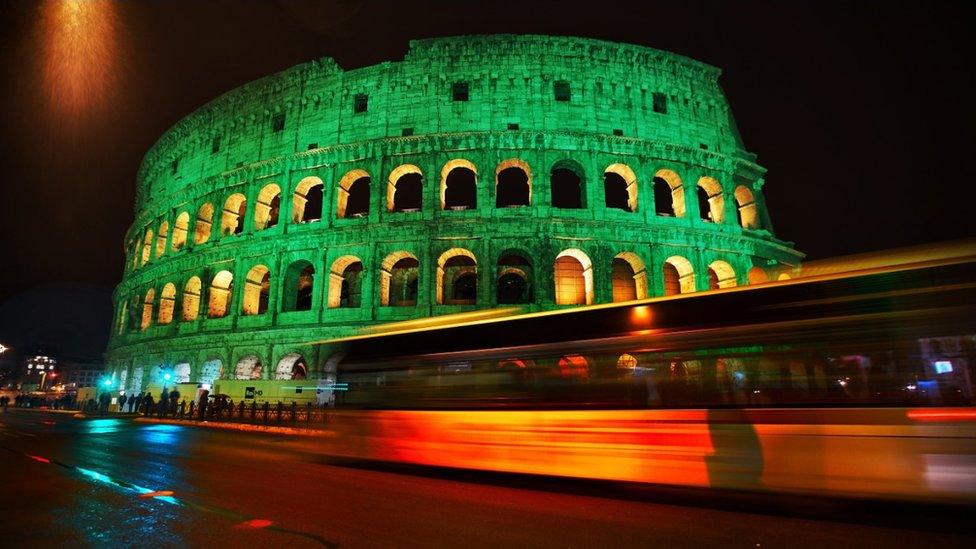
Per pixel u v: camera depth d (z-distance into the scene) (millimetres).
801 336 11242
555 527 9742
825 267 12016
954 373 9914
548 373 14375
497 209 44719
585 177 45719
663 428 12367
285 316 45938
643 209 45562
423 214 45219
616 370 13367
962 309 10000
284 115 52531
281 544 8516
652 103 48719
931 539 9094
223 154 54531
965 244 10508
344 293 51812
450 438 15570
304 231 46875
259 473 15938
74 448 21766
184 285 53188
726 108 51375
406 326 18750
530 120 46719
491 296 42500
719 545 8672
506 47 48344
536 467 13820
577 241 44125
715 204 49188
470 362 15883
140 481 14156
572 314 14570
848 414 10539
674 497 12609
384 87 49000
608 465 12867
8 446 22547
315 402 42188
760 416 11352
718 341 12117
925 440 9836
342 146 47656
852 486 10242
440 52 48688
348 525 9750
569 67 48219
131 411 51688
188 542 8602
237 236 50031
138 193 69688
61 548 8266
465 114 47156
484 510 11109
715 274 50438
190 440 25969
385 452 16891
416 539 8875
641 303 13609
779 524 10086
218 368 49875
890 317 10555
